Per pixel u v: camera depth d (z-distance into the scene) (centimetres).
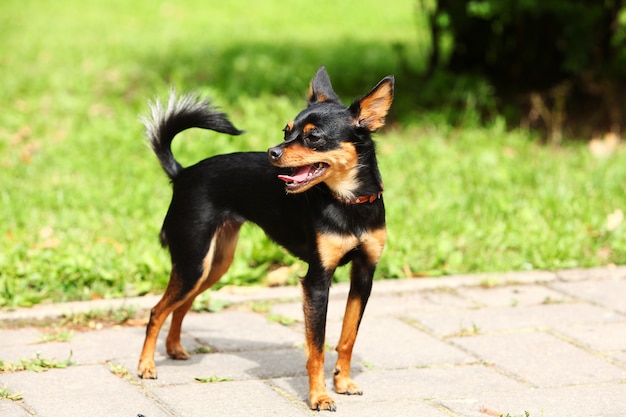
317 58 1722
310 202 575
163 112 646
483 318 752
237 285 812
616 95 1385
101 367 632
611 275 862
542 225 949
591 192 1049
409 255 871
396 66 1612
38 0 2580
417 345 690
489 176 1090
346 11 2452
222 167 621
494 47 1427
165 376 620
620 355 673
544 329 728
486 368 646
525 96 1388
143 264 808
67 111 1352
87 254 833
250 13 2422
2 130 1249
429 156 1174
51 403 565
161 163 646
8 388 580
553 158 1187
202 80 1534
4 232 889
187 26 2188
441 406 576
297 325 735
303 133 560
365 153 570
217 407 567
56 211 972
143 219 951
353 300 596
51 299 762
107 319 734
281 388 604
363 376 628
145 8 2467
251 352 673
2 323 712
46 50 1816
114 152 1166
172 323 650
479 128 1300
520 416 553
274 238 619
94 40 1950
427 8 1556
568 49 1298
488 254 891
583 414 565
